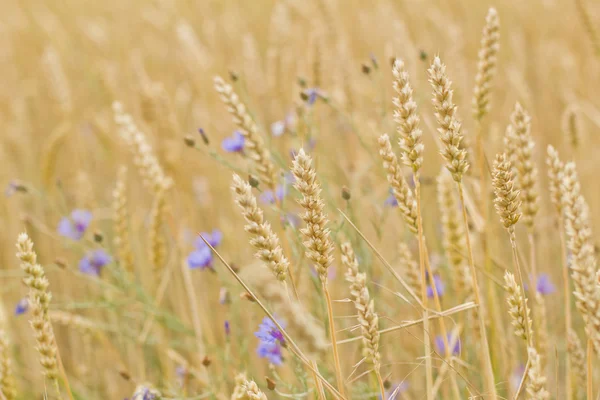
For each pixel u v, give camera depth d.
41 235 2.63
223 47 3.94
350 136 2.50
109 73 3.23
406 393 1.74
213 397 1.67
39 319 1.44
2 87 4.20
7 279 2.60
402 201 1.43
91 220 2.27
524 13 4.46
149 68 4.26
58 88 2.68
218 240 1.82
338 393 1.39
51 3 6.15
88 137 3.40
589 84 3.45
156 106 2.02
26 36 5.13
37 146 3.51
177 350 2.17
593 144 2.98
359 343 1.71
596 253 1.69
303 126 1.82
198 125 2.86
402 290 1.78
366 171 2.04
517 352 1.77
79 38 5.07
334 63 2.62
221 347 2.08
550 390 1.77
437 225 2.26
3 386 1.49
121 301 1.80
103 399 2.08
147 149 1.77
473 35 4.06
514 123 1.53
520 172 1.53
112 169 3.03
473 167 1.70
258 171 1.60
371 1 4.87
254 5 5.46
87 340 1.98
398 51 2.35
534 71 3.73
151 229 1.79
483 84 1.61
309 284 1.79
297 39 3.57
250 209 1.39
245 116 1.59
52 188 2.79
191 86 3.20
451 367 1.47
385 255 1.87
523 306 1.40
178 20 4.56
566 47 3.90
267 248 1.39
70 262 2.56
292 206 2.26
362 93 2.62
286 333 1.41
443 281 1.83
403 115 1.39
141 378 1.83
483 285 1.67
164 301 2.24
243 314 2.00
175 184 2.05
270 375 1.83
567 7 4.39
